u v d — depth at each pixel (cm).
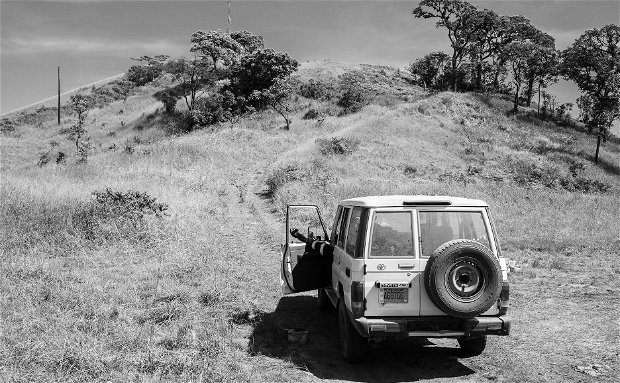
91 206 1505
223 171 3628
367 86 8794
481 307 521
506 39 9238
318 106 7156
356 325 540
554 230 1812
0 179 2164
